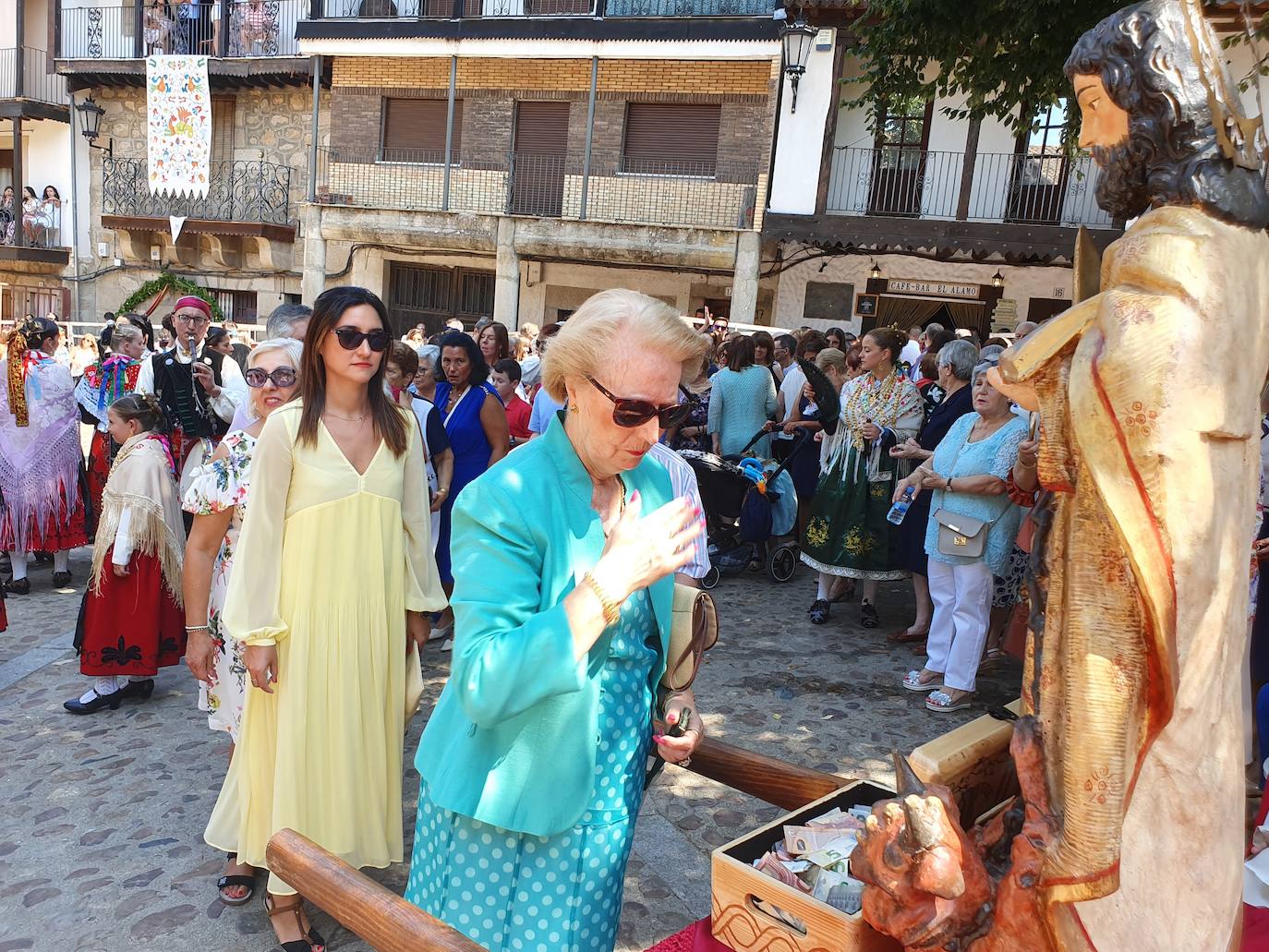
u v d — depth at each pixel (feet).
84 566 23.79
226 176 65.36
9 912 9.57
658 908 9.87
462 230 54.80
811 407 23.02
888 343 18.24
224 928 9.38
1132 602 3.47
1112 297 3.43
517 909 5.27
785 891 4.97
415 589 9.30
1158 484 3.29
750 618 20.08
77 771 12.65
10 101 67.77
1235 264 3.40
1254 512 3.71
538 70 56.39
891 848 4.09
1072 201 46.42
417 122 60.08
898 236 45.50
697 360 5.11
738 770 6.93
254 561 8.37
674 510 4.74
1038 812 3.74
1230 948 3.92
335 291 8.60
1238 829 3.90
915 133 48.47
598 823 5.32
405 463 9.20
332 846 8.63
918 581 18.33
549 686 4.45
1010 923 3.84
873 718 14.76
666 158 55.26
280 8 64.80
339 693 8.57
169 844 10.90
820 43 46.11
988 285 48.52
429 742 5.69
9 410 20.56
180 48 67.00
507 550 4.93
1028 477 10.18
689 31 50.80
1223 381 3.32
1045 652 3.77
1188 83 3.45
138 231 66.95
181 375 19.06
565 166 56.95
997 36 20.33
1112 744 3.50
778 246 51.93
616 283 58.23
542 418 18.67
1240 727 3.87
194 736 13.84
